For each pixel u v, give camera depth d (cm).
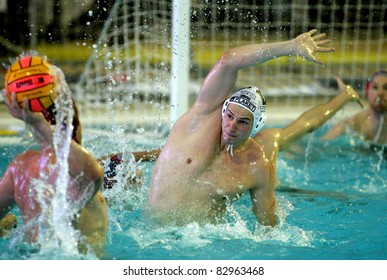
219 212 1317
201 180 1291
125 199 1414
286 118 2491
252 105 1235
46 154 994
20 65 922
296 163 2012
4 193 1019
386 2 2892
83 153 949
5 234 1159
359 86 2939
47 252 1034
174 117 2066
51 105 926
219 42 3103
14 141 2038
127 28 2620
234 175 1287
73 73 2784
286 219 1456
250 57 1260
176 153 1315
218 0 2792
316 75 3097
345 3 2795
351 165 1997
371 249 1262
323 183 1809
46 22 3073
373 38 3219
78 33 3102
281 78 3075
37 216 1010
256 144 1318
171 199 1302
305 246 1264
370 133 2208
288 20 2994
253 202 1309
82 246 1042
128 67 2659
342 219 1472
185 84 2052
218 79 1282
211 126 1301
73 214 1002
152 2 2616
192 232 1284
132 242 1230
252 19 2917
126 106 2434
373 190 1747
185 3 2014
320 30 3030
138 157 1494
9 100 920
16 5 3012
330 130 2280
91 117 2286
